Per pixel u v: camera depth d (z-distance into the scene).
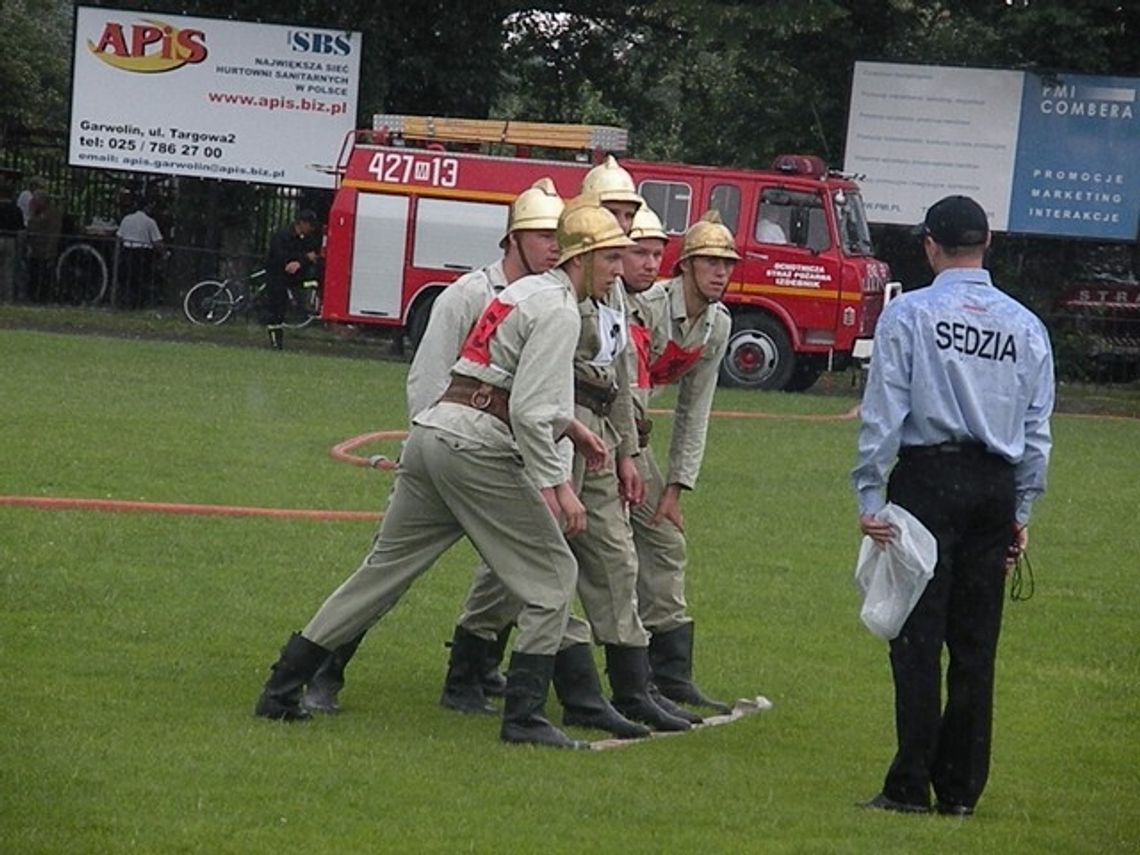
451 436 21.83
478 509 22.06
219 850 17.84
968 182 87.56
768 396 73.81
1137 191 86.25
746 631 30.27
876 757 23.14
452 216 79.00
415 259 79.19
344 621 22.77
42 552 32.50
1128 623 32.66
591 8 101.75
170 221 97.75
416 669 26.42
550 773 21.27
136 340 79.75
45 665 25.00
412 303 79.44
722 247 24.59
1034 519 44.41
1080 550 40.31
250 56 91.56
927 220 20.55
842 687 26.83
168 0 95.81
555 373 21.45
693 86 101.31
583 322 23.11
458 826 19.02
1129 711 26.39
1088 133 86.38
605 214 21.81
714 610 31.75
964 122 87.25
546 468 21.52
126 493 39.19
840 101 91.50
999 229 87.38
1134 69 88.88
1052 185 86.81
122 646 26.38
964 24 90.12
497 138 79.06
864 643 29.86
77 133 92.12
